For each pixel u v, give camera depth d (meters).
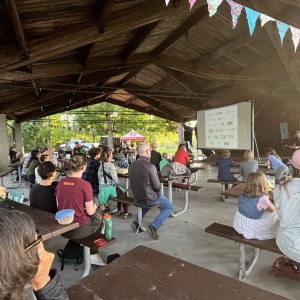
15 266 0.62
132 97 14.55
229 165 5.52
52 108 13.25
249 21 2.55
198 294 1.29
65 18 4.05
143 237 3.60
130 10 4.30
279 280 2.52
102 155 4.20
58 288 0.92
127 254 1.74
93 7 3.97
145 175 3.51
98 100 15.17
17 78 5.56
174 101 12.91
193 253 3.11
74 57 6.24
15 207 2.88
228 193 3.59
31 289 0.73
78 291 1.34
